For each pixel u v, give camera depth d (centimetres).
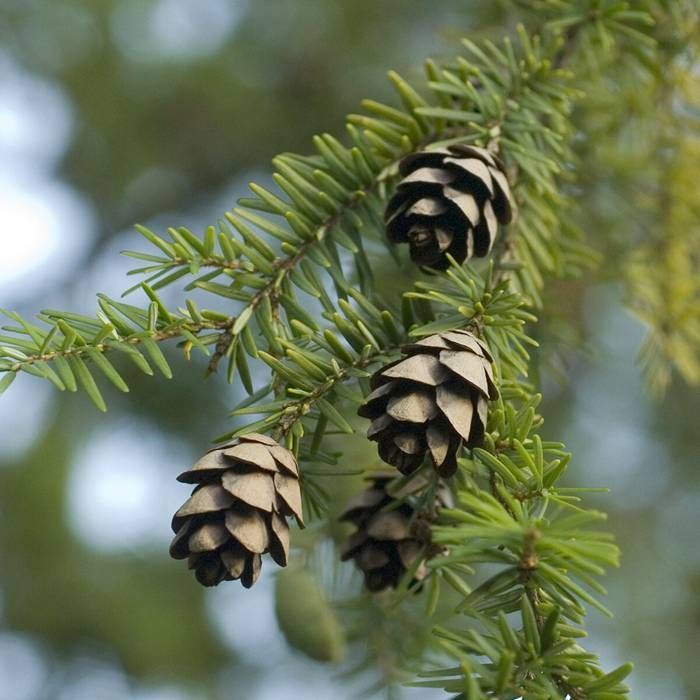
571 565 47
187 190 111
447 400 49
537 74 54
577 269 57
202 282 51
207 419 101
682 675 100
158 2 110
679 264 61
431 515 50
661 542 106
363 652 58
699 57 59
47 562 109
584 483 102
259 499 48
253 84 106
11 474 109
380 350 51
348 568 58
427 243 51
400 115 53
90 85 110
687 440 107
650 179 61
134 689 109
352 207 53
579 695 48
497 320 50
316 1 105
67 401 108
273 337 51
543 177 54
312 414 50
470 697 46
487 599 48
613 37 57
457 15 65
